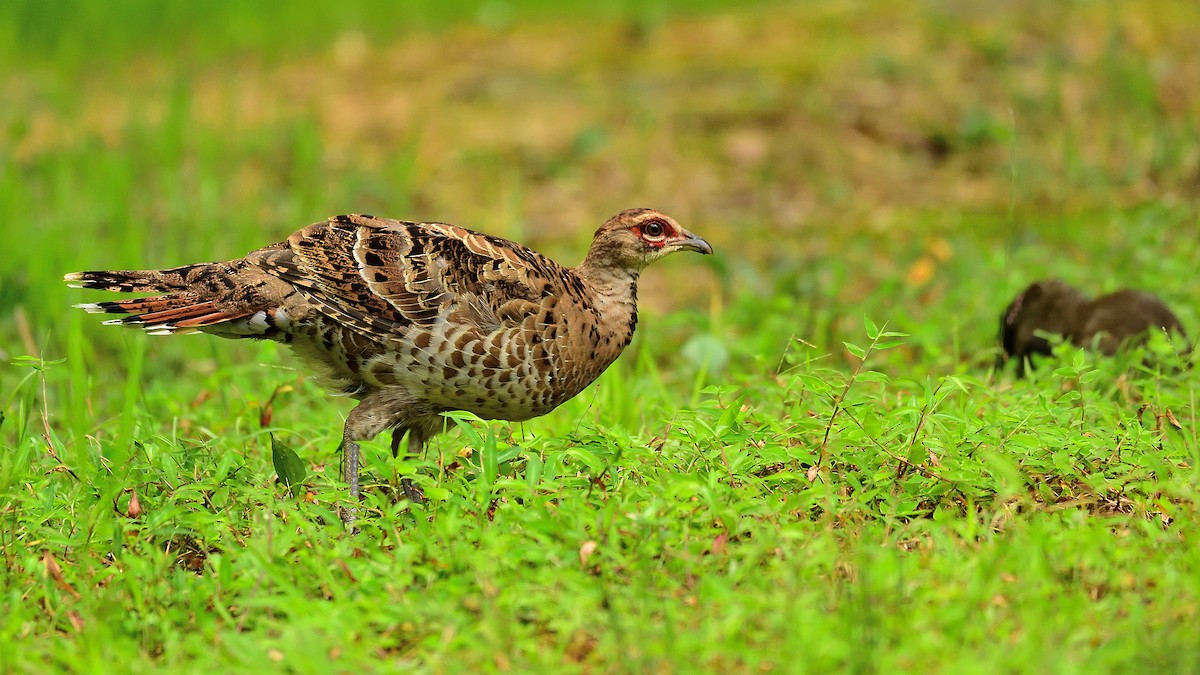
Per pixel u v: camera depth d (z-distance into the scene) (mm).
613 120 20797
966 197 18062
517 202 18453
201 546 8109
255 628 7262
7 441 10750
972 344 12711
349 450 9094
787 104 20656
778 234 17375
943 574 6918
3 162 19328
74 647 6879
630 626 6508
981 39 22141
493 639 6453
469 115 21516
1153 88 19438
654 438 9203
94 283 9039
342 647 6613
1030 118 19531
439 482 8391
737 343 13133
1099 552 7180
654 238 9883
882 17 23938
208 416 10906
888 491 8305
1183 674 6008
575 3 27453
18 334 13969
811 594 6543
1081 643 6344
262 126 20844
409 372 9086
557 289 9391
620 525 7535
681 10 26219
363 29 26688
